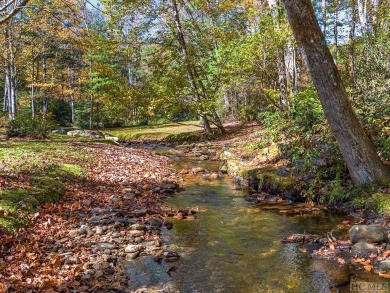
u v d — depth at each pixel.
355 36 17.92
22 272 4.22
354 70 10.93
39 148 12.30
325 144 8.13
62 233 5.68
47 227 5.78
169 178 10.65
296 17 6.21
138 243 5.56
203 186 9.75
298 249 5.26
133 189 8.80
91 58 26.14
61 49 26.11
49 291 3.86
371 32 12.95
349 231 5.38
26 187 6.92
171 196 8.68
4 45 21.53
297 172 8.48
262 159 10.52
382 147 7.48
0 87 35.50
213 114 20.08
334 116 6.55
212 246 5.50
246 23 19.83
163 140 21.30
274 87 18.33
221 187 9.60
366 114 8.46
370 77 9.98
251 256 5.10
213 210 7.46
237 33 19.27
